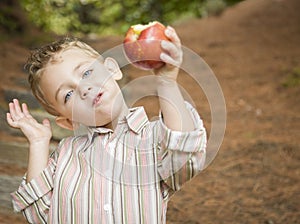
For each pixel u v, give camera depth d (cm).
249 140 568
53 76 199
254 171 485
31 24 1075
